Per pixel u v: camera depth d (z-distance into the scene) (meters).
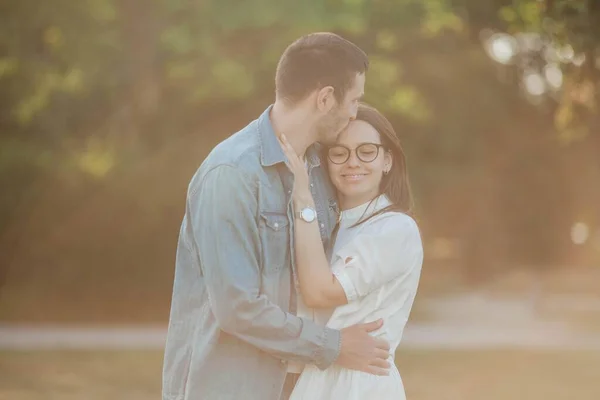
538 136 35.53
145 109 24.22
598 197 36.25
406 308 4.60
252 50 22.83
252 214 4.24
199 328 4.39
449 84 31.06
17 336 22.53
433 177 29.88
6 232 25.97
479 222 36.31
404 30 25.66
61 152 24.81
